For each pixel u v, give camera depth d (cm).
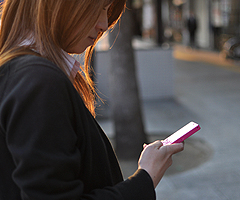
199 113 661
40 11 84
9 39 88
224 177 392
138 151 448
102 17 92
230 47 1280
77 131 84
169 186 373
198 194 355
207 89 855
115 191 84
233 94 793
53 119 74
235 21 1524
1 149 79
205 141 509
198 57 1450
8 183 81
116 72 442
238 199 344
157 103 750
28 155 71
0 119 75
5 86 77
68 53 95
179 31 2244
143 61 769
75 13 84
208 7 1755
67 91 80
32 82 74
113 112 453
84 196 81
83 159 86
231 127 570
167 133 554
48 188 72
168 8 2502
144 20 2781
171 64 775
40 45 85
